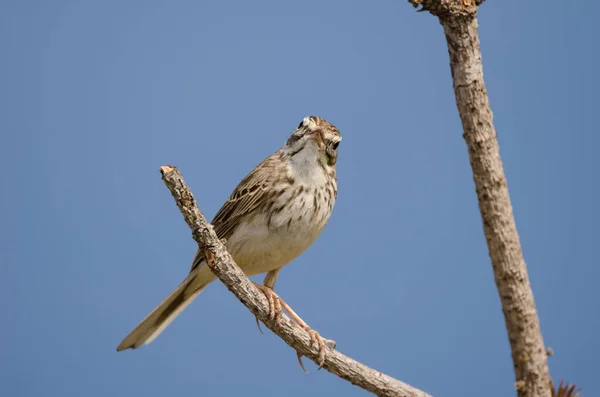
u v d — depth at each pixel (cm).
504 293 780
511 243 773
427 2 765
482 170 774
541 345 780
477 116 772
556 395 776
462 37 769
